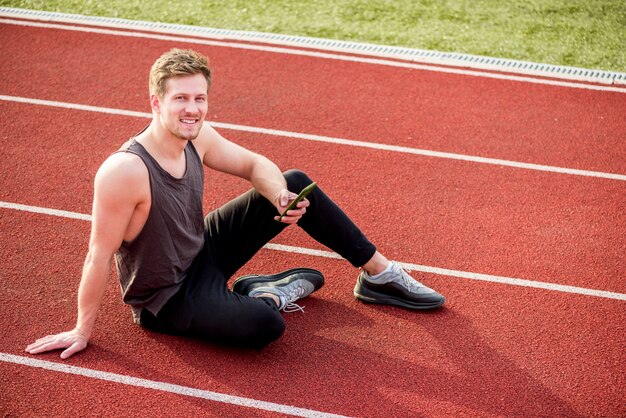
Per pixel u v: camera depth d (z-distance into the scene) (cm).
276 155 581
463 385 379
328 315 425
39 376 375
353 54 731
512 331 416
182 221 365
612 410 367
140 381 375
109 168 341
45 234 485
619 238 495
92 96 654
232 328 374
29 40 743
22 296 430
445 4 820
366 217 511
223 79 684
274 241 488
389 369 388
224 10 810
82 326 388
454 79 691
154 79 340
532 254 479
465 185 547
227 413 359
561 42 752
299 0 830
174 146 354
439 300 426
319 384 377
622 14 799
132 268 372
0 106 633
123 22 784
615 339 412
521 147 595
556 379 385
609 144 600
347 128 616
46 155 571
